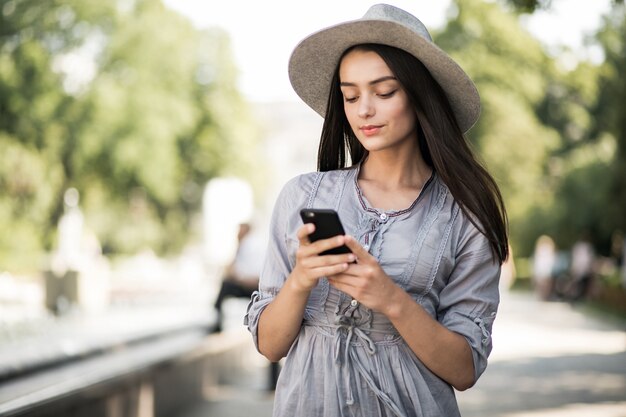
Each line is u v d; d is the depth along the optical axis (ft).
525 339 52.24
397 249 8.09
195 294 85.05
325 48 8.36
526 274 131.75
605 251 114.42
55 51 103.60
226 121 131.75
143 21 112.88
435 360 7.79
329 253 7.39
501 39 116.78
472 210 8.13
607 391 31.27
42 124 99.66
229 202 91.61
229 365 36.11
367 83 8.09
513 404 28.35
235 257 35.47
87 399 18.28
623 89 76.02
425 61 8.10
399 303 7.49
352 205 8.34
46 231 113.29
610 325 63.16
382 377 7.98
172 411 26.89
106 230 148.87
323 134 8.90
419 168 8.58
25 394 16.84
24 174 100.83
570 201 113.91
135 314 51.57
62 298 59.57
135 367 22.48
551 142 124.67
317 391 8.09
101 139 106.42
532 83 117.60
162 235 151.94
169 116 112.78
